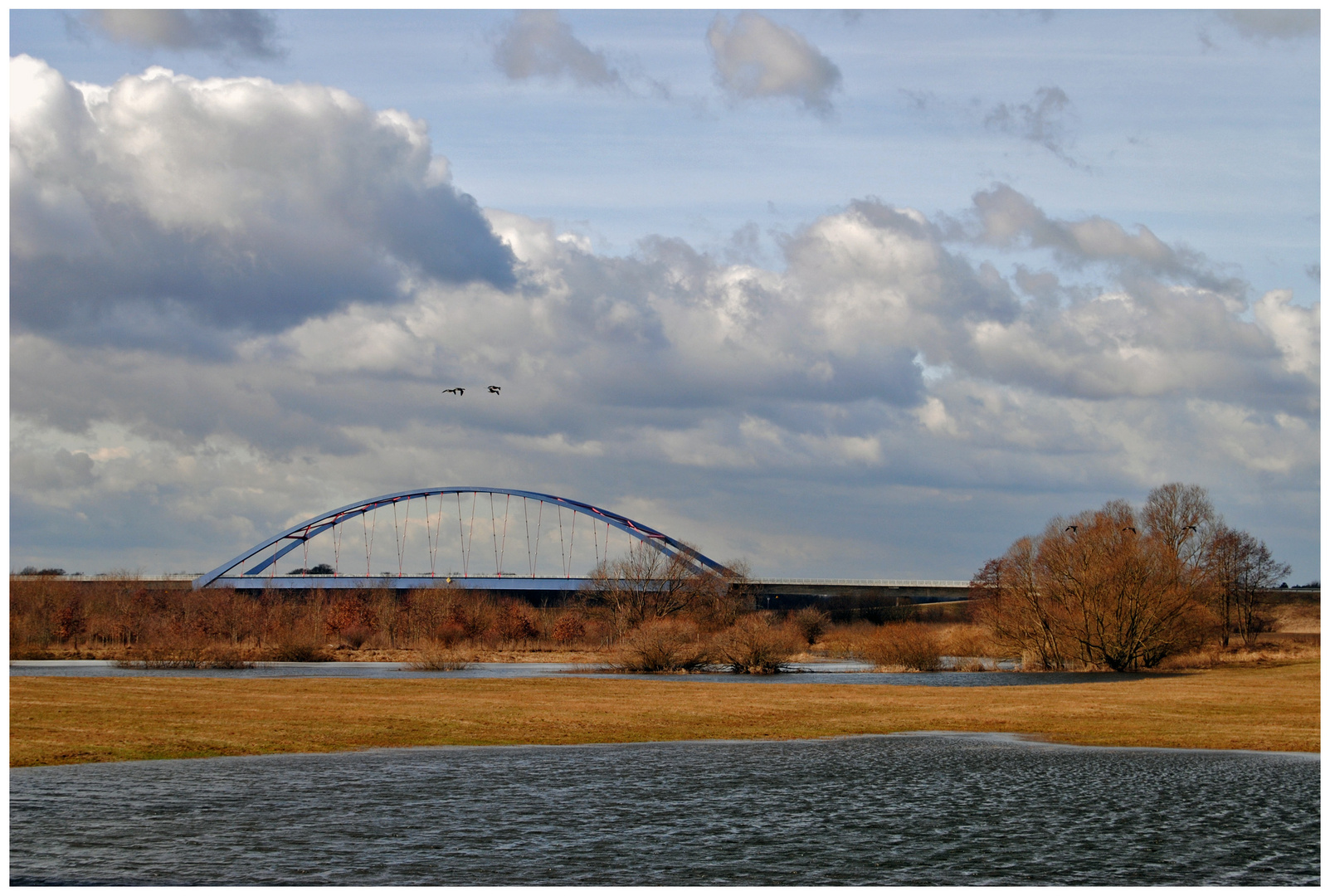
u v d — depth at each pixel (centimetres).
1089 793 3098
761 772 3462
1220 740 4294
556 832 2556
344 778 3231
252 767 3422
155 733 3969
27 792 2927
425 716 4725
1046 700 5834
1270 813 2820
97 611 13862
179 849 2355
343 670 8581
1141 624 9212
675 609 13325
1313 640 13675
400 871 2209
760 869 2252
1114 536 9750
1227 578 11988
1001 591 10706
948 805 2914
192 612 12756
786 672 8744
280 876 2162
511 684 6444
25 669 8262
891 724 4819
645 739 4303
